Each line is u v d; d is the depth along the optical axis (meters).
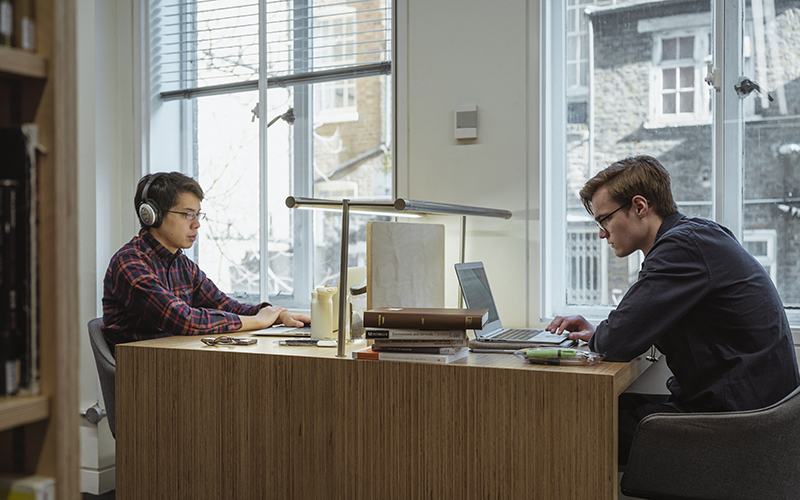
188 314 2.04
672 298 1.52
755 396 1.51
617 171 1.74
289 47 2.78
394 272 1.91
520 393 1.42
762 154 2.16
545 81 2.37
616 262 2.37
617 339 1.53
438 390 1.48
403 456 1.51
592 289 2.40
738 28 2.18
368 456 1.55
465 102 2.41
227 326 2.11
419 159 2.47
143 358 1.77
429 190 2.46
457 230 2.42
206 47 2.96
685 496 1.43
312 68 2.74
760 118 2.16
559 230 2.43
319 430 1.59
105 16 2.81
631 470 1.48
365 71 2.64
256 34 2.87
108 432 2.69
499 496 1.44
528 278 2.33
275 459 1.63
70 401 0.79
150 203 2.19
